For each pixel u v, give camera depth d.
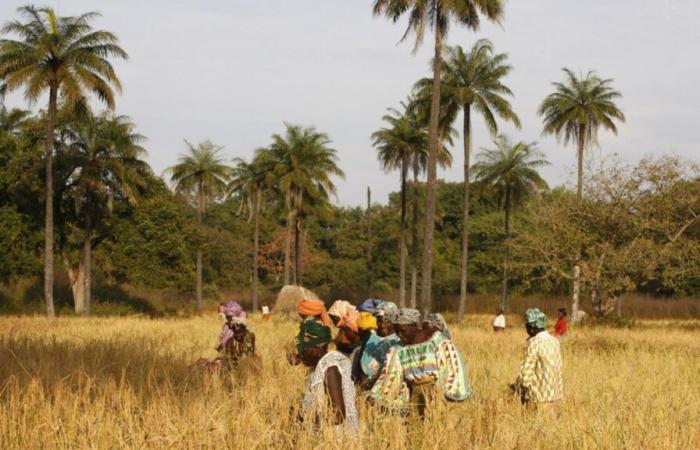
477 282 74.62
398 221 82.50
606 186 41.84
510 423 6.81
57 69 38.88
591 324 38.56
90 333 20.86
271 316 46.00
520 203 60.72
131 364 9.73
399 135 58.72
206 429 6.08
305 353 6.05
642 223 41.03
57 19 39.22
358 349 7.38
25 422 6.57
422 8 32.50
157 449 6.02
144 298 61.94
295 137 62.69
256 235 65.38
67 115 47.47
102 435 6.27
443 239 81.94
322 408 5.80
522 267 45.56
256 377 8.92
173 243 54.59
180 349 14.00
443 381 6.78
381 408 6.65
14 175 49.09
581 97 54.03
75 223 53.16
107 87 39.31
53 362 9.17
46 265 41.34
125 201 53.91
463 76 48.62
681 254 41.09
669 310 55.88
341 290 71.94
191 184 65.44
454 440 6.05
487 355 15.84
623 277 40.59
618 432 6.80
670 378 11.72
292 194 63.25
